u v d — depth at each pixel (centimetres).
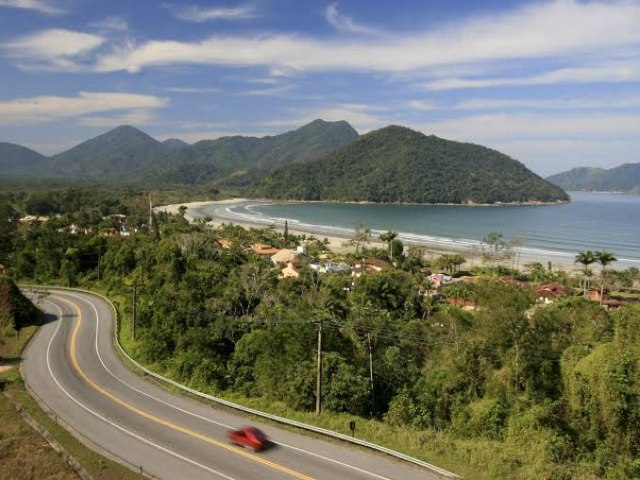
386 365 5075
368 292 9350
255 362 5050
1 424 3931
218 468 3269
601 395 3722
